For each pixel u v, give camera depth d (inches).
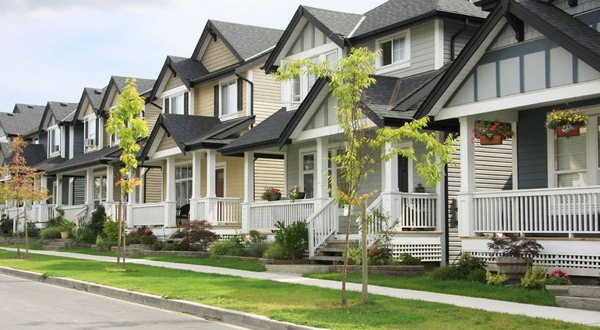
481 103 682.2
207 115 1350.9
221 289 630.5
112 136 1726.1
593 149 675.4
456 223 844.6
